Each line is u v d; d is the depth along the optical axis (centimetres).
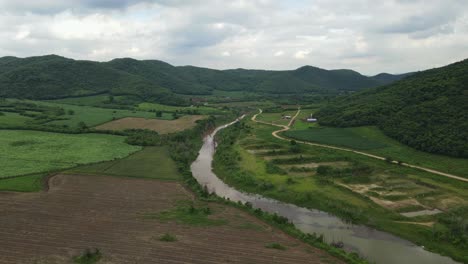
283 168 9912
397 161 10175
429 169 9569
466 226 6119
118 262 4741
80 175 8912
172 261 4819
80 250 5066
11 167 9150
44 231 5694
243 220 6488
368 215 6931
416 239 6028
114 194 7675
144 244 5325
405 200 7619
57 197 7331
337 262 4975
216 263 4803
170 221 6309
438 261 5378
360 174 9269
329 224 6731
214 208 7075
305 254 5194
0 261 4681
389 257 5469
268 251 5238
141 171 9438
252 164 10362
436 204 7375
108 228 5900
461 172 9106
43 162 9762
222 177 9756
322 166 9500
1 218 6150
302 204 7719
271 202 7925
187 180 8712
